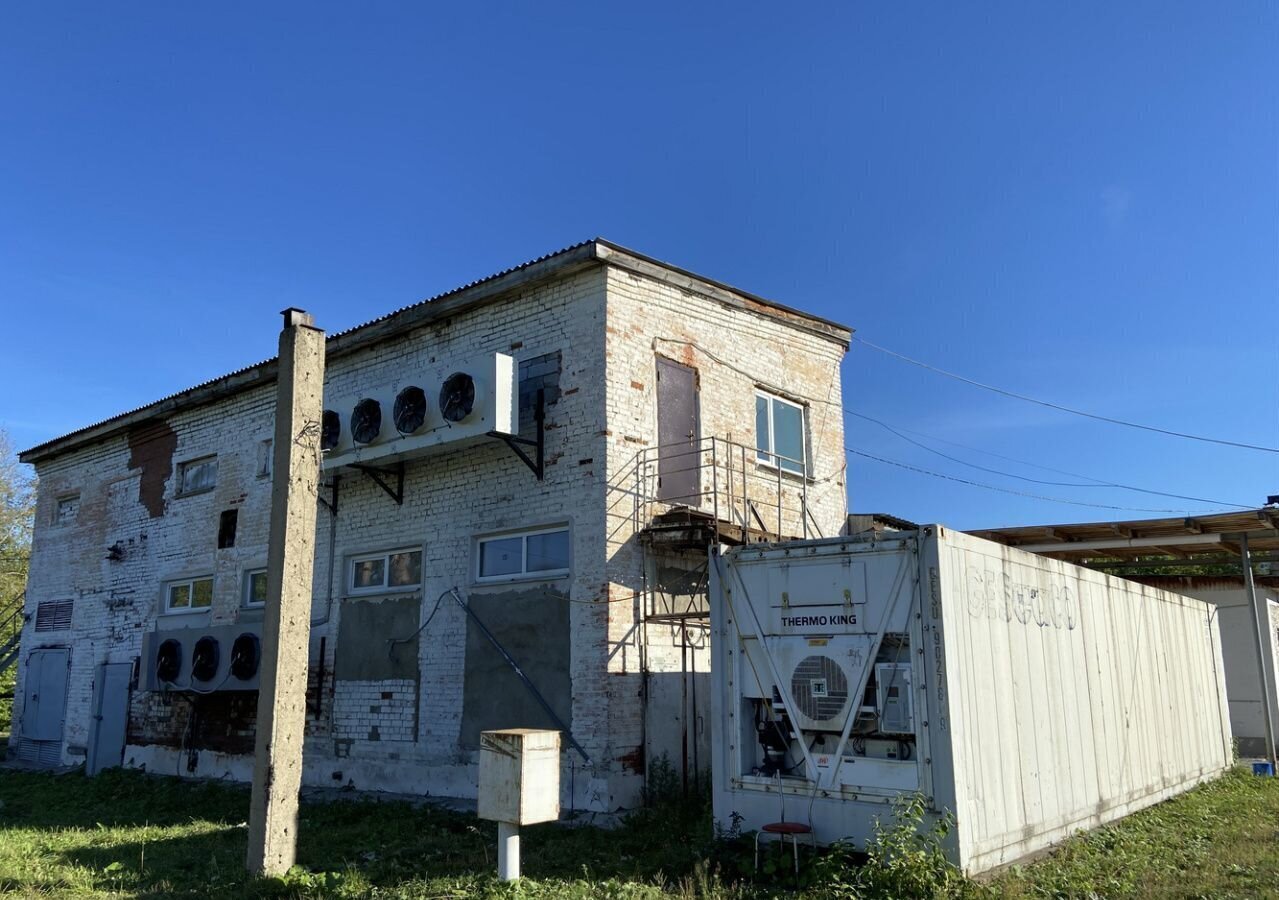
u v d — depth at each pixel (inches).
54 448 864.3
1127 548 651.5
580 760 451.2
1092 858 312.2
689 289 536.7
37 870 332.2
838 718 309.7
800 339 616.1
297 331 347.9
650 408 502.9
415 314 572.7
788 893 278.1
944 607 294.8
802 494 587.5
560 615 477.1
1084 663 386.9
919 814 280.4
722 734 334.6
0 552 1464.1
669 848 336.2
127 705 723.4
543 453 502.0
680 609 499.2
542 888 278.4
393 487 575.5
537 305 522.0
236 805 515.5
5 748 915.4
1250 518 576.7
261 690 327.3
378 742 545.6
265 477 666.2
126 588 760.3
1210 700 548.7
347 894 286.5
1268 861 308.3
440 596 534.6
